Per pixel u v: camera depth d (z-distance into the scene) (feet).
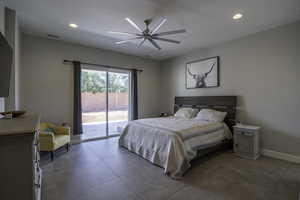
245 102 11.76
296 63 9.43
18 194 3.72
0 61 5.27
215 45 13.66
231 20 9.29
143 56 17.66
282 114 10.00
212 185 7.09
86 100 14.48
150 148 9.55
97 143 13.52
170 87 18.28
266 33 10.65
